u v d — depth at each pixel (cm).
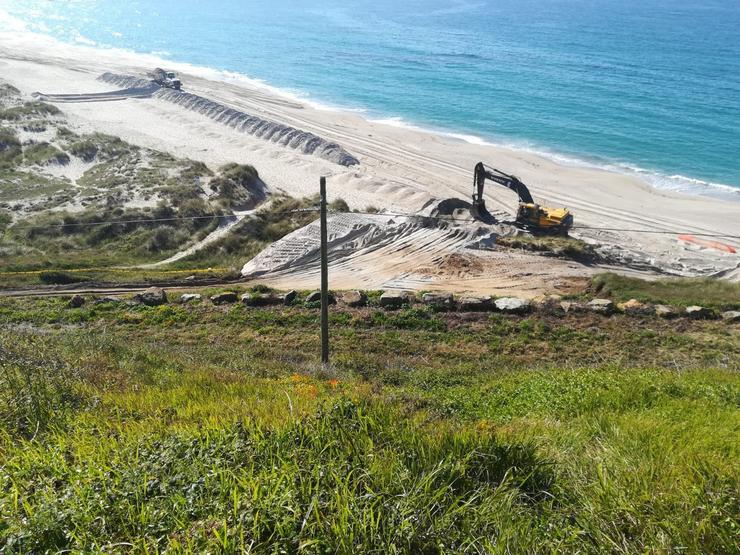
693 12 17000
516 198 4834
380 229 3647
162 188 4406
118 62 10688
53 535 496
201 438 632
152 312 2605
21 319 2480
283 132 6138
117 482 551
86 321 2522
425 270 3238
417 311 2555
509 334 2378
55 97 7300
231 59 11256
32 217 3878
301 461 586
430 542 486
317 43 12675
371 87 8994
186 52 11988
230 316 2561
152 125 6494
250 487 515
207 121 6694
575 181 5241
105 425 755
